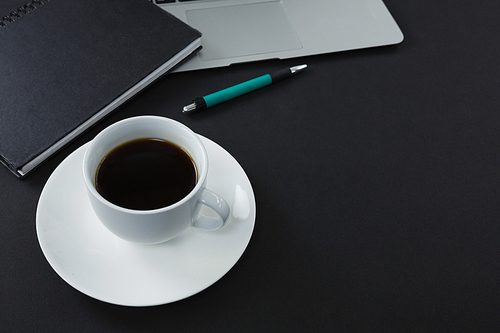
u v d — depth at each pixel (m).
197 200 0.50
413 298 0.60
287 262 0.61
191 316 0.55
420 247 0.65
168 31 0.75
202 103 0.72
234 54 0.79
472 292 0.61
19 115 0.62
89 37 0.72
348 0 0.90
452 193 0.71
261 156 0.70
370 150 0.74
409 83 0.83
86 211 0.56
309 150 0.72
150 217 0.47
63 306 0.54
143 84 0.71
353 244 0.63
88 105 0.65
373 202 0.68
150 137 0.55
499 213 0.70
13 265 0.56
